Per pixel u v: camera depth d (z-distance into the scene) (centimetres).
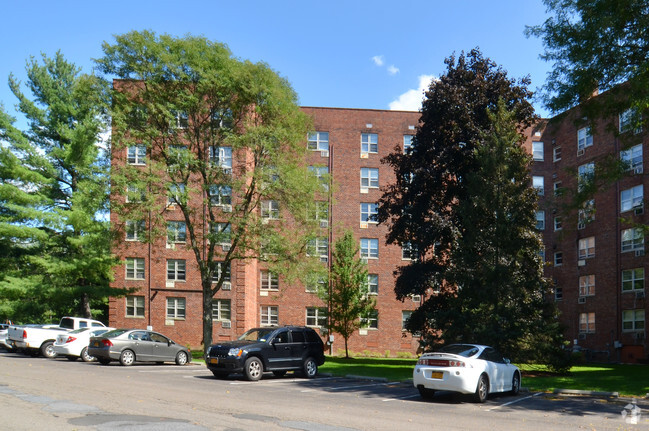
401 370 2700
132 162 4197
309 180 3052
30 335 2809
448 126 3138
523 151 2733
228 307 4566
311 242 3167
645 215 4062
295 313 4975
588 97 2356
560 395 1791
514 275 2539
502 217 2547
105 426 965
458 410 1384
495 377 1638
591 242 4600
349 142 5194
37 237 3616
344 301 3925
